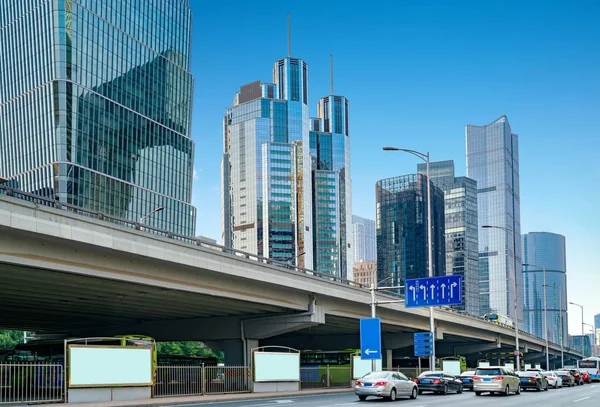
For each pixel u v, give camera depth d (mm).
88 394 33531
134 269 38438
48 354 54188
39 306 50469
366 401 37406
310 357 67875
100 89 165375
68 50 156875
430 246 55188
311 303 56656
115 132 166750
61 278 37062
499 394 48375
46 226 31156
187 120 199250
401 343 85375
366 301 64625
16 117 163500
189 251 41156
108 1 171000
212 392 43500
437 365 86562
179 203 189000
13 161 163125
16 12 167125
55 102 152750
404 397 40375
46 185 152125
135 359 36312
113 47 170875
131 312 55438
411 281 50906
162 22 191625
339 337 86312
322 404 33906
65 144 152125
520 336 129875
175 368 41156
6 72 168750
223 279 46031
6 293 43062
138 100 178125
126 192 167375
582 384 77062
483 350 118562
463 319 93125
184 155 194000
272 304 51781
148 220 174500
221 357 153125
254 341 59344
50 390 35031
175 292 43656
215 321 59562
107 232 34844
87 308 52219
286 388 49500
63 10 157375
